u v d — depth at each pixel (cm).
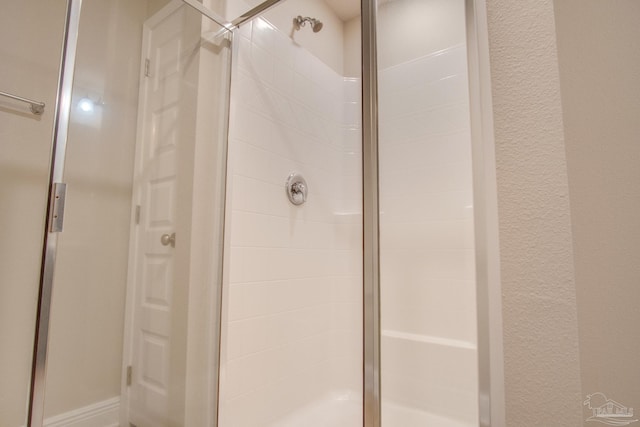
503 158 32
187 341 124
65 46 112
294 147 168
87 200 116
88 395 113
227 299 131
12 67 107
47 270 106
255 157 146
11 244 105
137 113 129
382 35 128
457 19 136
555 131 29
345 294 188
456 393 124
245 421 133
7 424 101
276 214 155
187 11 131
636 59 27
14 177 106
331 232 190
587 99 28
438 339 132
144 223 126
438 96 142
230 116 136
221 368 127
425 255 139
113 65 125
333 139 195
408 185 138
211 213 131
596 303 26
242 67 143
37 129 110
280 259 155
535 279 29
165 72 131
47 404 106
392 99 133
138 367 121
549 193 29
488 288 32
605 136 27
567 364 27
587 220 27
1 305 102
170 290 125
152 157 129
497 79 33
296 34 175
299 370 162
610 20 28
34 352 103
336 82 202
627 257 26
